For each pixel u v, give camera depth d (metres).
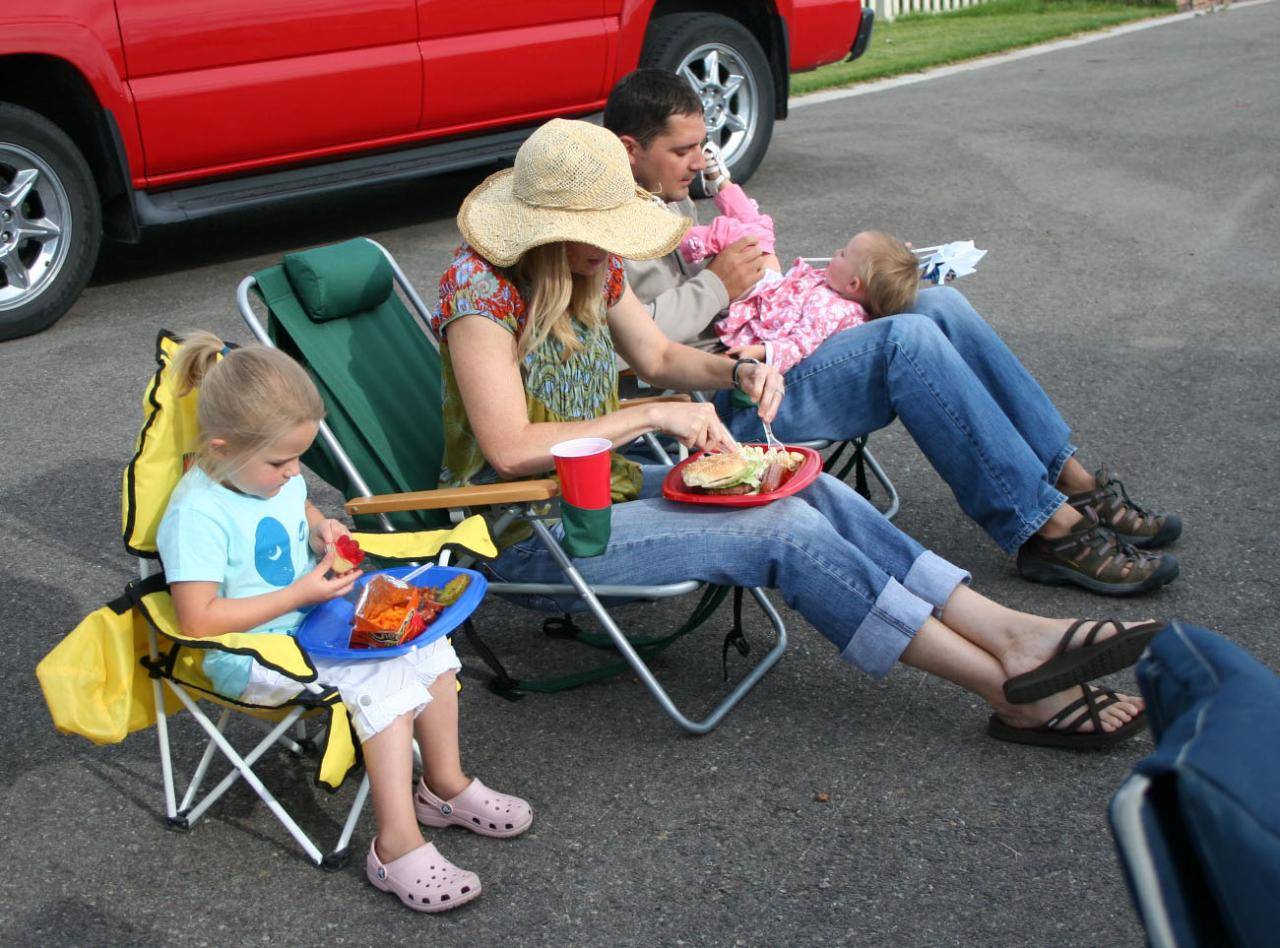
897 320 3.56
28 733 3.31
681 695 3.34
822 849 2.74
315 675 2.46
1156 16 16.66
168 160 6.39
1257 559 3.82
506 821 2.81
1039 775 2.93
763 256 3.90
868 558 3.00
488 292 2.97
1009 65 13.09
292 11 6.46
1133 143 9.21
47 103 6.31
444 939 2.56
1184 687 1.40
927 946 2.47
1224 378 5.17
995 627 2.96
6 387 5.59
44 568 4.13
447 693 2.80
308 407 2.60
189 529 2.56
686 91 3.74
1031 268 6.64
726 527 2.99
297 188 6.77
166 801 2.90
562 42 7.36
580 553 2.87
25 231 6.08
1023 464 3.54
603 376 3.21
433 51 6.91
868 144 9.52
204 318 6.32
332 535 2.87
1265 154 8.72
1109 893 2.57
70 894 2.73
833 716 3.20
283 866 2.80
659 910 2.60
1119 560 3.62
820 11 8.50
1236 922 1.19
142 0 6.11
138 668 2.70
